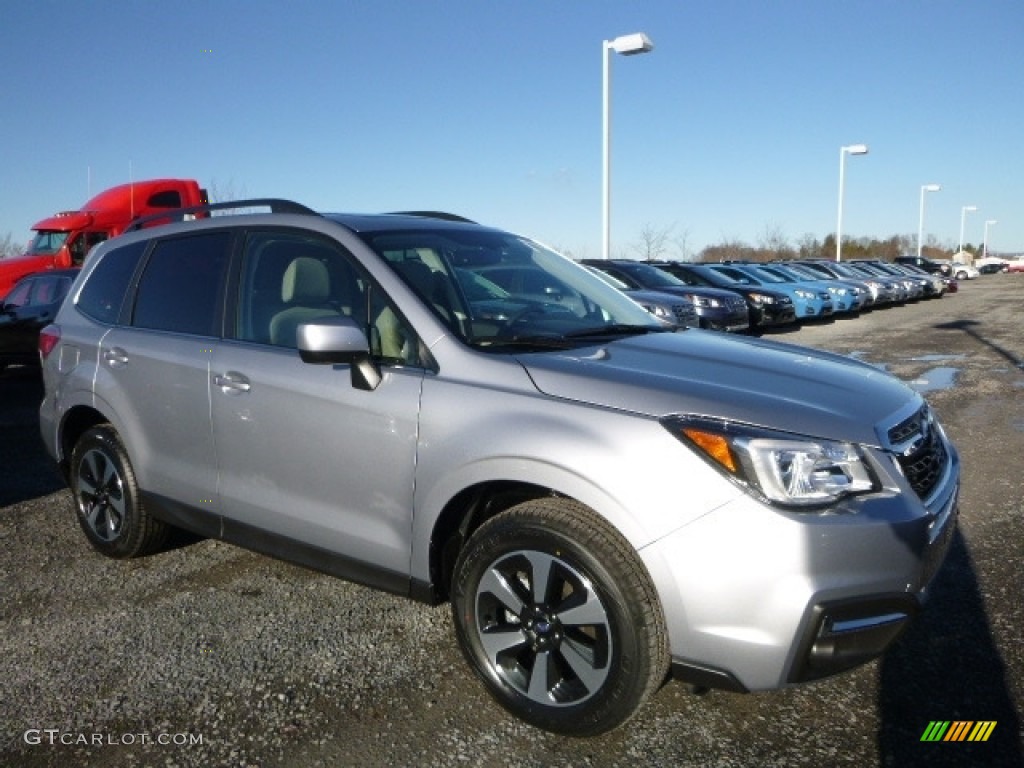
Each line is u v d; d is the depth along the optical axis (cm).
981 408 866
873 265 3219
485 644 298
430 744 283
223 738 288
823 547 248
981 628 359
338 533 339
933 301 2998
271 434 356
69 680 326
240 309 387
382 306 338
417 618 377
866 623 256
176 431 397
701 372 301
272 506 361
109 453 436
